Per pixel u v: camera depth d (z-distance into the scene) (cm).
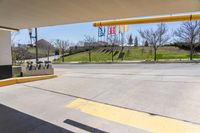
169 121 478
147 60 3123
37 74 1353
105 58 3934
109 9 818
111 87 904
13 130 455
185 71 1475
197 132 416
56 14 906
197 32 2992
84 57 4303
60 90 877
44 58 4775
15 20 1028
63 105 642
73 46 5375
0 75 1201
